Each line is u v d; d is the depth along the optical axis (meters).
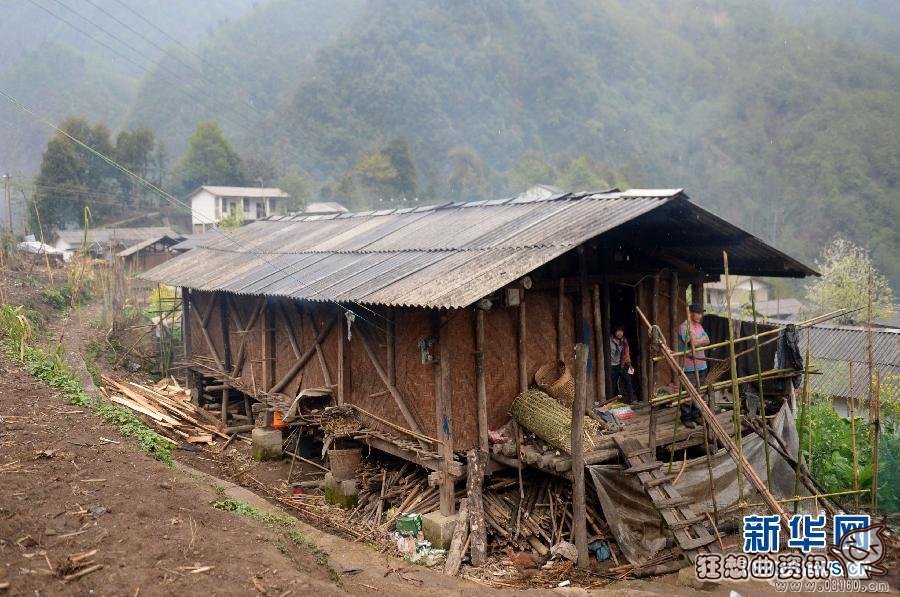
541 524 10.12
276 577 6.31
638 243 12.44
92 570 5.80
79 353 18.86
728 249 12.30
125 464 8.62
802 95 102.62
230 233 22.41
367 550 9.96
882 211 76.12
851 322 35.84
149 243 43.19
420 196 77.81
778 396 11.91
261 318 15.77
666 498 9.06
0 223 32.47
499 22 129.62
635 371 12.92
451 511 10.22
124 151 61.44
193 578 5.96
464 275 10.05
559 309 11.58
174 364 19.81
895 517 10.09
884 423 12.59
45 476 7.66
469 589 8.33
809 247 75.56
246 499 11.56
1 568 5.57
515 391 11.02
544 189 77.19
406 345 11.16
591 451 9.63
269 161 83.25
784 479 10.73
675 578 8.88
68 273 29.34
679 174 96.81
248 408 16.98
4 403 10.42
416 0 129.88
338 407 12.20
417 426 10.96
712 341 13.14
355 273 12.58
